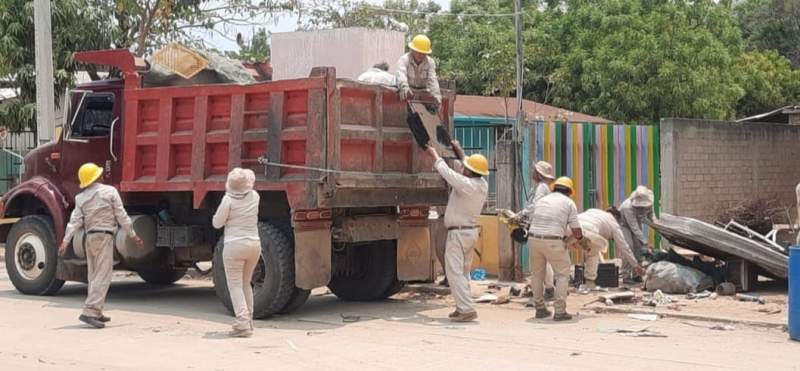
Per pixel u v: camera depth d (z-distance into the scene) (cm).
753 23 4384
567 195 1100
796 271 945
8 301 1292
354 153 1100
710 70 2972
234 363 853
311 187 1056
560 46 3284
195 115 1162
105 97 1292
